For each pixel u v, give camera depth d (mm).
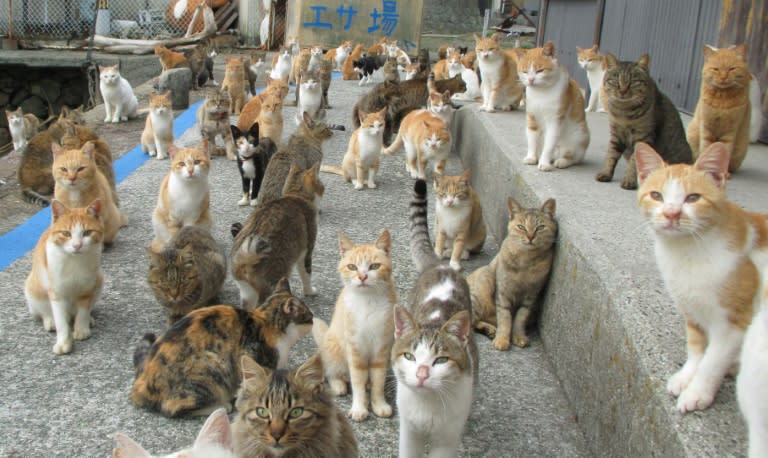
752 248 2180
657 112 4543
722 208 2160
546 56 4906
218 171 7422
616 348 2695
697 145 4977
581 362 3139
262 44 19969
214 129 7867
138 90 13047
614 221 3768
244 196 6250
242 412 2496
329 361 3311
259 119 7781
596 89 8734
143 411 3121
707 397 2168
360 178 6742
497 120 7078
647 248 3340
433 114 7395
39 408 3137
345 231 5539
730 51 4484
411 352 2498
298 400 2422
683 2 7219
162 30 19344
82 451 2842
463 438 3016
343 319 3205
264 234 3844
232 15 21328
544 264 3814
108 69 9977
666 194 2197
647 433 2305
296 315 3289
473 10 27469
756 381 1784
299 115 9391
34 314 3936
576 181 4762
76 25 17734
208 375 2979
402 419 2627
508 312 3914
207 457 1810
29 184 6527
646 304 2734
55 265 3559
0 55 15031
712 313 2182
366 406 3182
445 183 4758
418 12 18719
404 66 14805
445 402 2523
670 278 2266
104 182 5184
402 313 2588
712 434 2061
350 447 2695
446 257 5043
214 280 3988
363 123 6629
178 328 3076
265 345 3146
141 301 4277
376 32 18625
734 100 4547
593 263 3162
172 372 2982
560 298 3590
